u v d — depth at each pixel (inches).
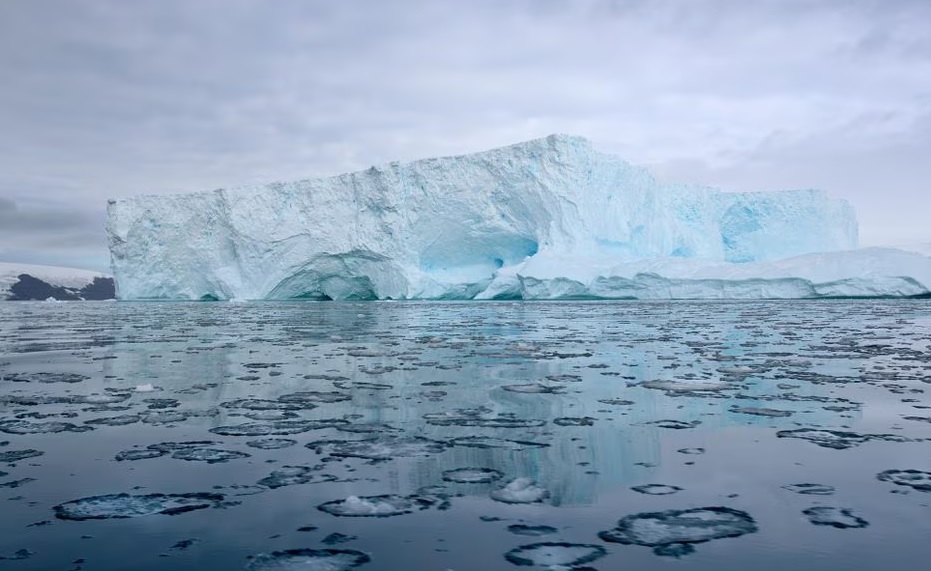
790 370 391.2
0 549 135.1
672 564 125.0
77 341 656.4
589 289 1617.9
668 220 1932.8
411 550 133.4
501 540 138.5
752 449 209.6
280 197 1812.3
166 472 191.5
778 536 138.6
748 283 1571.1
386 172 1749.5
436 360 467.2
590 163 1733.5
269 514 155.6
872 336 616.4
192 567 125.8
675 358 461.4
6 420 267.6
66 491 173.8
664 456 202.7
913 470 185.2
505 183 1721.2
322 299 2055.9
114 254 1879.9
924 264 1521.9
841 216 2010.3
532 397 311.7
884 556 127.6
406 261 1788.9
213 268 1840.6
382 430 244.5
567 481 178.9
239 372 409.4
